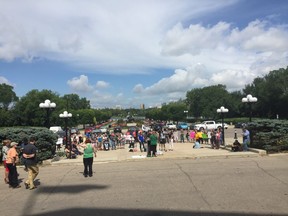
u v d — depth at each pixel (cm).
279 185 1112
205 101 12050
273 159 1788
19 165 1875
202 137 3400
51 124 7981
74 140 2684
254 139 2230
